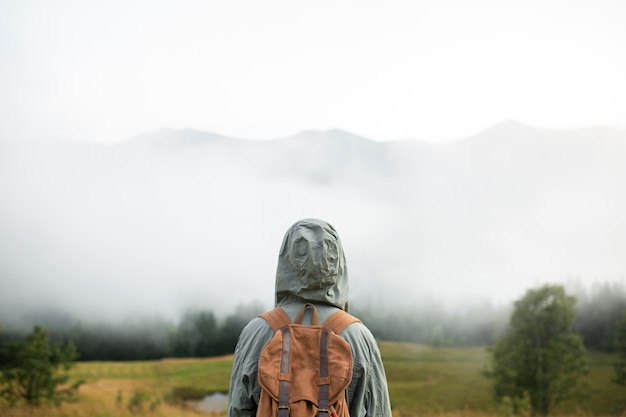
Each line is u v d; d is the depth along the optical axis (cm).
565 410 4338
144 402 4469
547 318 4344
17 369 4169
